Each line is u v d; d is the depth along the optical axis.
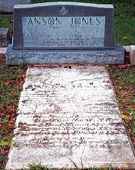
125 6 7.89
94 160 2.91
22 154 3.00
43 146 3.11
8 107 3.75
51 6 4.80
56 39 4.93
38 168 2.80
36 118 3.55
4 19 6.96
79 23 4.86
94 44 4.95
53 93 4.05
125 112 3.66
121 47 5.02
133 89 4.15
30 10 4.82
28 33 4.90
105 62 4.93
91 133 3.29
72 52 4.91
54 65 4.87
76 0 8.20
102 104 3.82
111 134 3.28
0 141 3.17
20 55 4.90
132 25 6.65
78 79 4.40
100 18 4.84
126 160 2.91
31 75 4.53
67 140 3.19
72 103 3.83
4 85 4.25
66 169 2.80
